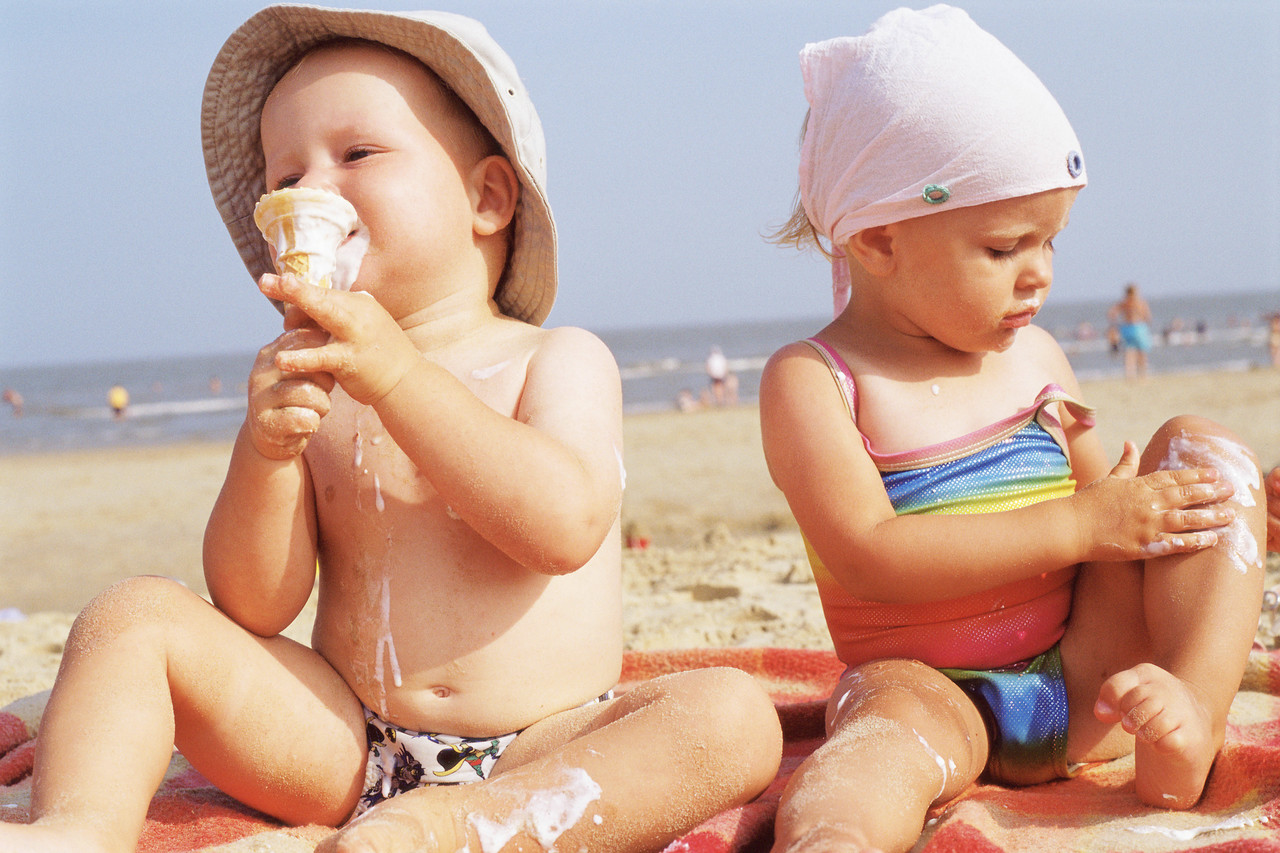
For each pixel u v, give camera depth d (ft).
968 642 7.35
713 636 12.75
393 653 6.81
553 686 6.86
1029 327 8.53
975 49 7.27
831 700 7.41
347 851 5.17
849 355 7.69
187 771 8.44
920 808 5.89
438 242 7.12
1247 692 8.91
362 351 6.07
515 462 6.31
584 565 7.08
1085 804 6.62
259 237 8.46
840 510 7.27
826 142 7.67
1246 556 6.75
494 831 5.71
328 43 7.52
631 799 5.85
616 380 7.36
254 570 6.60
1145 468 7.44
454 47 7.09
